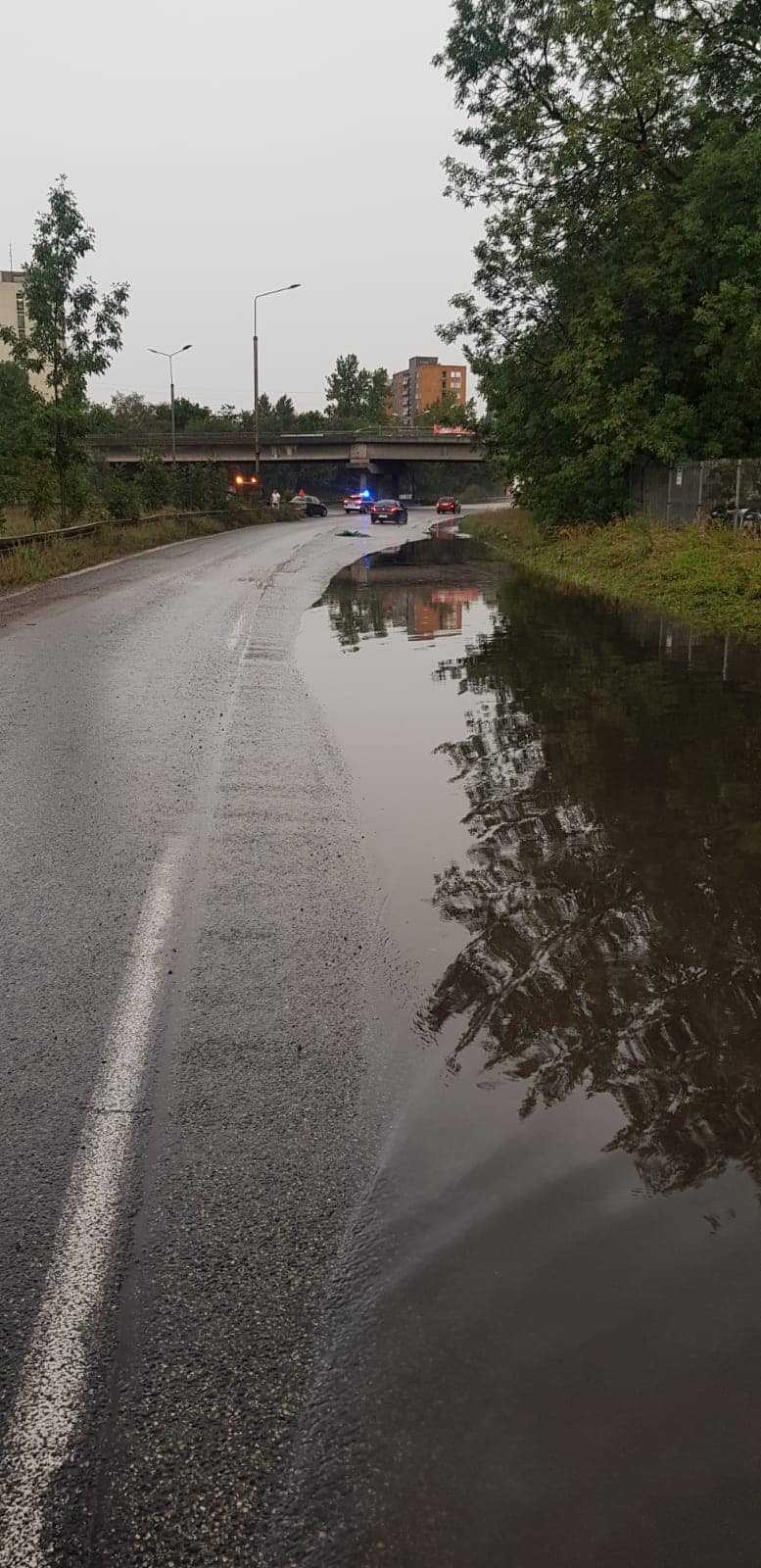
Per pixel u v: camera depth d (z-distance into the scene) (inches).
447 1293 91.5
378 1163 111.2
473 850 213.9
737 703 362.3
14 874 202.8
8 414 1137.4
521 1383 81.4
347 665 463.5
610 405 982.4
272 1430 78.6
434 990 151.9
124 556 1187.9
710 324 906.7
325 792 260.4
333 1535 70.4
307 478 4960.6
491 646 513.3
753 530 793.6
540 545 1194.6
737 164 832.3
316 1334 87.7
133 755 299.3
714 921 174.9
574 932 171.0
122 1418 80.4
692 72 917.2
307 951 166.2
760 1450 75.0
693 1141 114.1
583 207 1056.2
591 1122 118.0
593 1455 74.9
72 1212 104.7
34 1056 134.8
